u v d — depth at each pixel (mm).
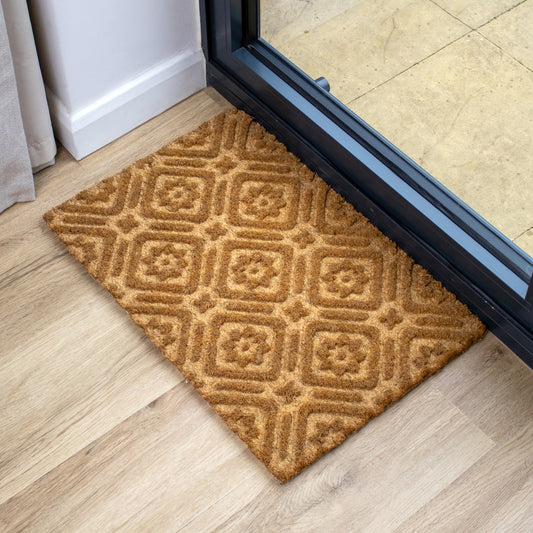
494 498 1369
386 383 1489
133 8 1646
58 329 1569
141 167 1788
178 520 1355
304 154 1779
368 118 1760
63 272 1646
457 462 1408
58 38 1568
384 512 1358
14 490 1388
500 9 1915
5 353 1537
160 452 1426
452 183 1655
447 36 1894
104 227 1695
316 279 1618
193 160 1799
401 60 1852
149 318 1570
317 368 1509
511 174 1678
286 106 1740
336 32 1883
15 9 1470
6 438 1441
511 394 1483
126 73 1757
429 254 1600
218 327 1558
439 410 1467
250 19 1749
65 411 1472
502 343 1549
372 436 1439
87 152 1812
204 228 1693
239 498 1376
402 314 1573
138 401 1483
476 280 1535
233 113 1881
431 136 1731
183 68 1850
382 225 1683
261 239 1678
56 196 1755
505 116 1769
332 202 1733
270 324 1561
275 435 1433
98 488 1390
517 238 1582
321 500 1372
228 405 1469
